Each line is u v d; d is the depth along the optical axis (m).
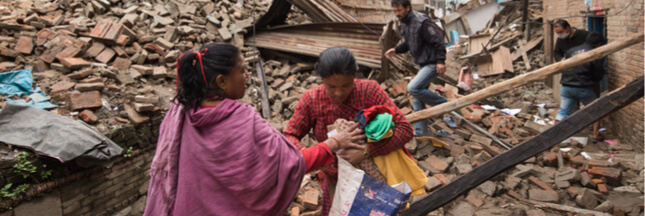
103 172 4.28
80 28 6.31
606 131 6.21
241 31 7.75
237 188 1.67
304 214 3.93
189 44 7.14
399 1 4.92
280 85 6.88
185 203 1.69
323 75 2.10
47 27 6.60
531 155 3.05
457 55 11.70
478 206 3.97
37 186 3.69
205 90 1.73
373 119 2.14
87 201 4.17
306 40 7.61
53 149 3.68
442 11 16.31
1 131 3.80
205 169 1.68
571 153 5.28
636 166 4.70
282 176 1.73
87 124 4.26
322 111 2.36
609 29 6.19
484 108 6.96
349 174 2.11
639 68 5.13
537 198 4.12
